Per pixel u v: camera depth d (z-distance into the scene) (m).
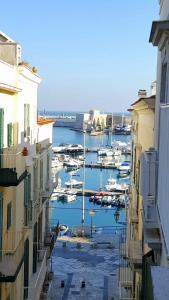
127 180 100.50
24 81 19.41
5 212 16.31
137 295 19.03
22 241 17.94
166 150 8.53
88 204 73.56
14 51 18.02
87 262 41.09
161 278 5.01
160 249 10.30
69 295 32.50
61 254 43.34
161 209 9.45
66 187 82.81
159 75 12.88
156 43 11.95
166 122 8.80
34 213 22.47
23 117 19.59
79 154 145.12
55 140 196.88
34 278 22.47
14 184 14.98
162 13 13.28
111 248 45.69
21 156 17.11
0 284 15.55
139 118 25.08
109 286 34.81
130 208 28.86
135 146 27.02
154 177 11.41
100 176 98.19
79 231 50.16
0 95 15.57
